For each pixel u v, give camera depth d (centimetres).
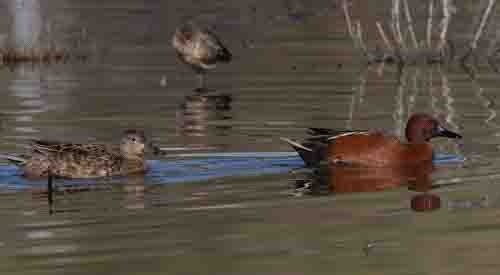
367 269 1736
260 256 1816
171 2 6456
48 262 1780
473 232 1970
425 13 5759
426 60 4581
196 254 1828
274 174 2502
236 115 3247
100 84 3912
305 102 3472
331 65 4369
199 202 2209
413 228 2009
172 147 2786
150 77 4103
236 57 4622
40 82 3938
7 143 2783
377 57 4562
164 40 5103
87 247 1875
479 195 2269
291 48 4847
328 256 1833
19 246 1880
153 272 1720
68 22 5588
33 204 2186
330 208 2166
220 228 2009
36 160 2464
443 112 3284
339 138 2656
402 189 2341
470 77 4075
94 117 3206
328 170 2556
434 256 1823
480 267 1750
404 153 2603
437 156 2705
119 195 2277
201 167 2561
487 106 3388
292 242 1909
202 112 3303
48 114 3234
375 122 3109
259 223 2041
